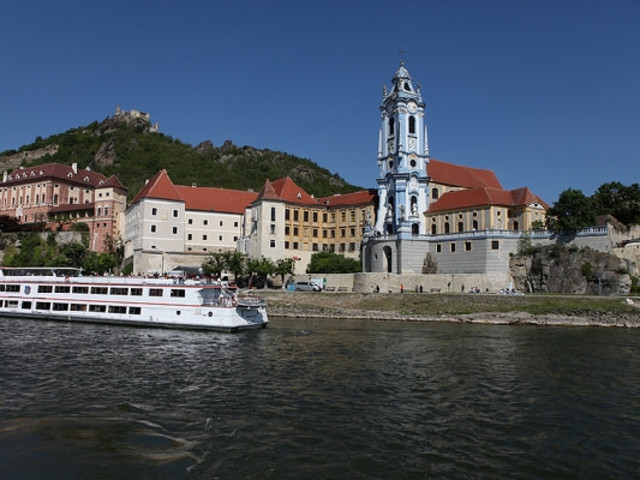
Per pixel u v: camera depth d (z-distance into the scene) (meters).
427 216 120.88
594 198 124.94
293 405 30.69
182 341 55.38
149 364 42.75
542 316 73.69
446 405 30.91
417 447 24.16
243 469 21.64
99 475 21.05
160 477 20.92
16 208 179.38
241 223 143.38
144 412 29.27
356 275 104.75
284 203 133.00
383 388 34.84
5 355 45.94
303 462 22.38
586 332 63.78
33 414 28.75
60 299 74.12
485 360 44.66
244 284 120.19
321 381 36.75
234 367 41.59
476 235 103.81
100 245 152.62
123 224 153.88
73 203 181.00
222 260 115.56
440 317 78.81
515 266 100.88
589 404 31.34
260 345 52.81
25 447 23.88
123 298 69.19
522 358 45.59
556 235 99.25
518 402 31.69
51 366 41.44
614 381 37.12
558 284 94.31
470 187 129.12
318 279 111.06
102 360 44.31
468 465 22.17
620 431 26.58
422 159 124.00
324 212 140.88
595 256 92.44
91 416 28.47
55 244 153.12
